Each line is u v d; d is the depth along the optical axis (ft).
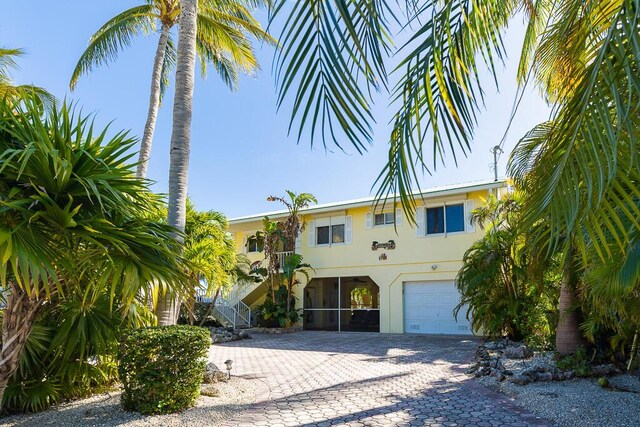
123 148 15.34
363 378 28.50
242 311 70.03
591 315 26.66
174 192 24.38
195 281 16.42
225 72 49.96
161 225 16.12
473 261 43.32
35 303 14.14
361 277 65.51
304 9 6.61
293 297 67.67
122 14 45.85
